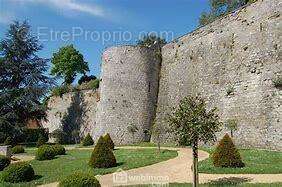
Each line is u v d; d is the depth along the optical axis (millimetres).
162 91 37094
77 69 61000
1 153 30109
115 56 38156
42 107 43156
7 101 42500
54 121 49812
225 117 27141
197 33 32844
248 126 25094
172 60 36250
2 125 40812
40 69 45281
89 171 19922
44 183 18344
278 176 15898
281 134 22656
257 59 25453
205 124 14250
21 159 28500
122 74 37562
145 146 32750
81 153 28844
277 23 24453
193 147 14242
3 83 44469
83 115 46000
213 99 28875
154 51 38406
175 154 24391
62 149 28750
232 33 28375
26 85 43938
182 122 14359
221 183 15086
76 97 47594
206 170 17891
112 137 36375
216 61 29516
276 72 23781
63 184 15008
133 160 22719
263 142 23766
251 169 17328
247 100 25609
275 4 24906
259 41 25594
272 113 23562
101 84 38875
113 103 37219
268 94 24109
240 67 26797
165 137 34438
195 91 31547
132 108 36781
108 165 20984
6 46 44938
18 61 45156
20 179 19031
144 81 37344
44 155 26594
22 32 45344
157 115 36781
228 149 18438
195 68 32219
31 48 45750
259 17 26016
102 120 37406
